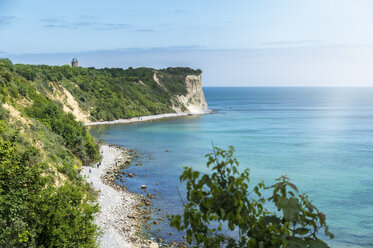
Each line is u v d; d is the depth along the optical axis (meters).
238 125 142.12
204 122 153.12
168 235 34.97
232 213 4.10
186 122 152.25
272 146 90.19
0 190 17.50
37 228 20.25
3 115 38.75
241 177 4.28
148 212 41.41
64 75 146.50
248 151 82.69
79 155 60.75
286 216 4.04
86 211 23.62
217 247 4.36
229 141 98.94
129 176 58.94
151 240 33.53
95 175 55.44
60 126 59.84
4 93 61.97
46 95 111.25
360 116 188.12
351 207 44.03
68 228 21.23
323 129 129.00
